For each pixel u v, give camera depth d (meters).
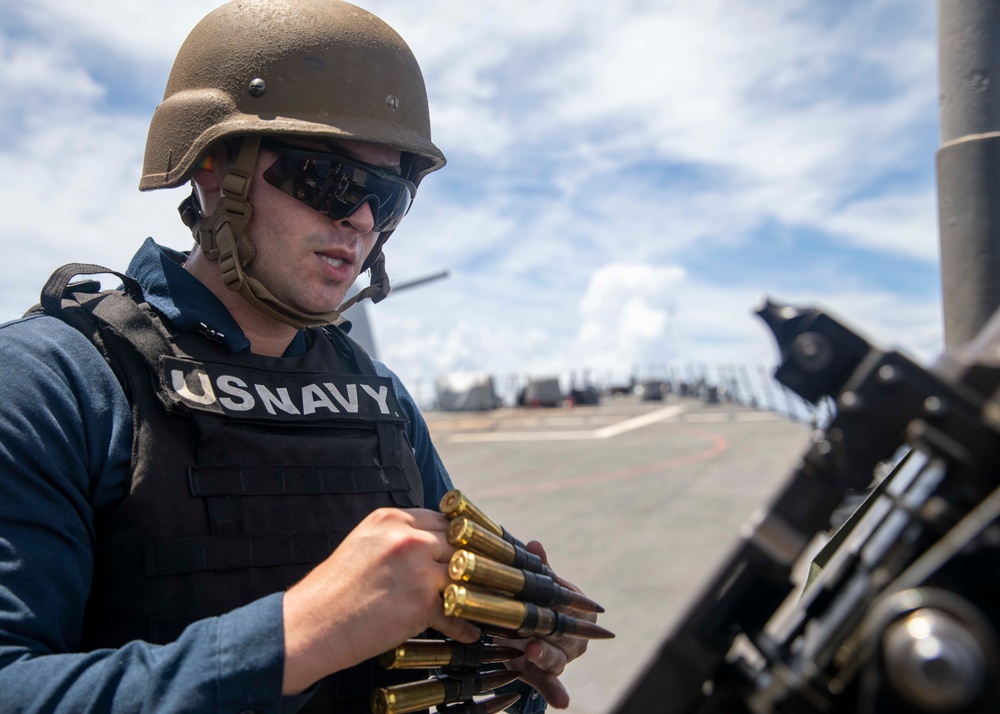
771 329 0.69
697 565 7.46
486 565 0.94
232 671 0.88
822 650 0.64
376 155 1.35
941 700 0.54
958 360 0.64
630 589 6.70
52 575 0.99
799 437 21.17
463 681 1.13
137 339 1.20
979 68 1.25
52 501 1.03
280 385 1.33
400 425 1.49
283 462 1.25
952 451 0.61
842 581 0.71
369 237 1.39
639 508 10.97
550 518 10.56
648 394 43.97
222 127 1.26
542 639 1.20
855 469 0.64
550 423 29.89
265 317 1.36
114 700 0.88
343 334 1.62
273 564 1.18
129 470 1.13
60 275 1.23
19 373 1.08
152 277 1.33
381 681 1.23
